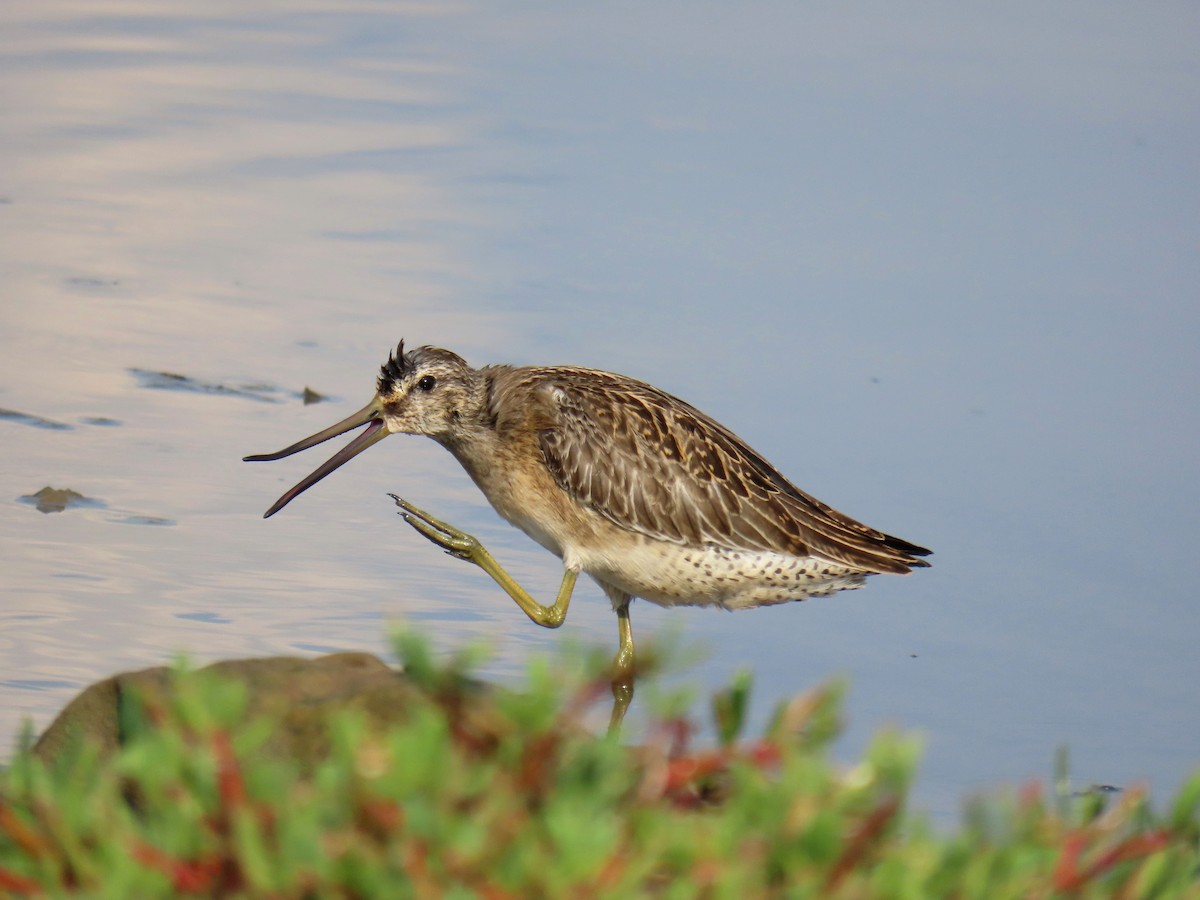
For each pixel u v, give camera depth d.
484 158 20.17
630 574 11.36
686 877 4.68
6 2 24.53
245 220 18.23
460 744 4.82
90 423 13.77
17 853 4.96
